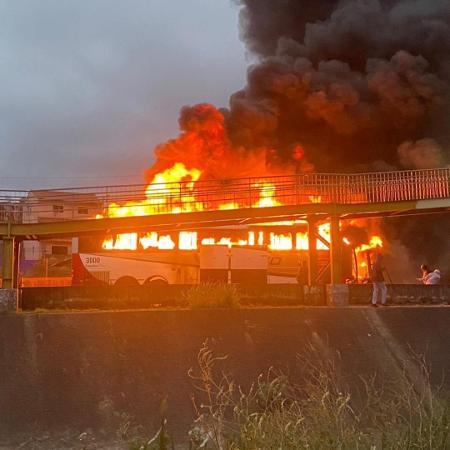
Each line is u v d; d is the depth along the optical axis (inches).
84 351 495.8
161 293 668.1
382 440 173.3
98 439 428.8
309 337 546.0
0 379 463.8
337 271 740.0
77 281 1023.0
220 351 517.3
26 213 721.0
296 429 172.1
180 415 451.5
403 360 533.0
